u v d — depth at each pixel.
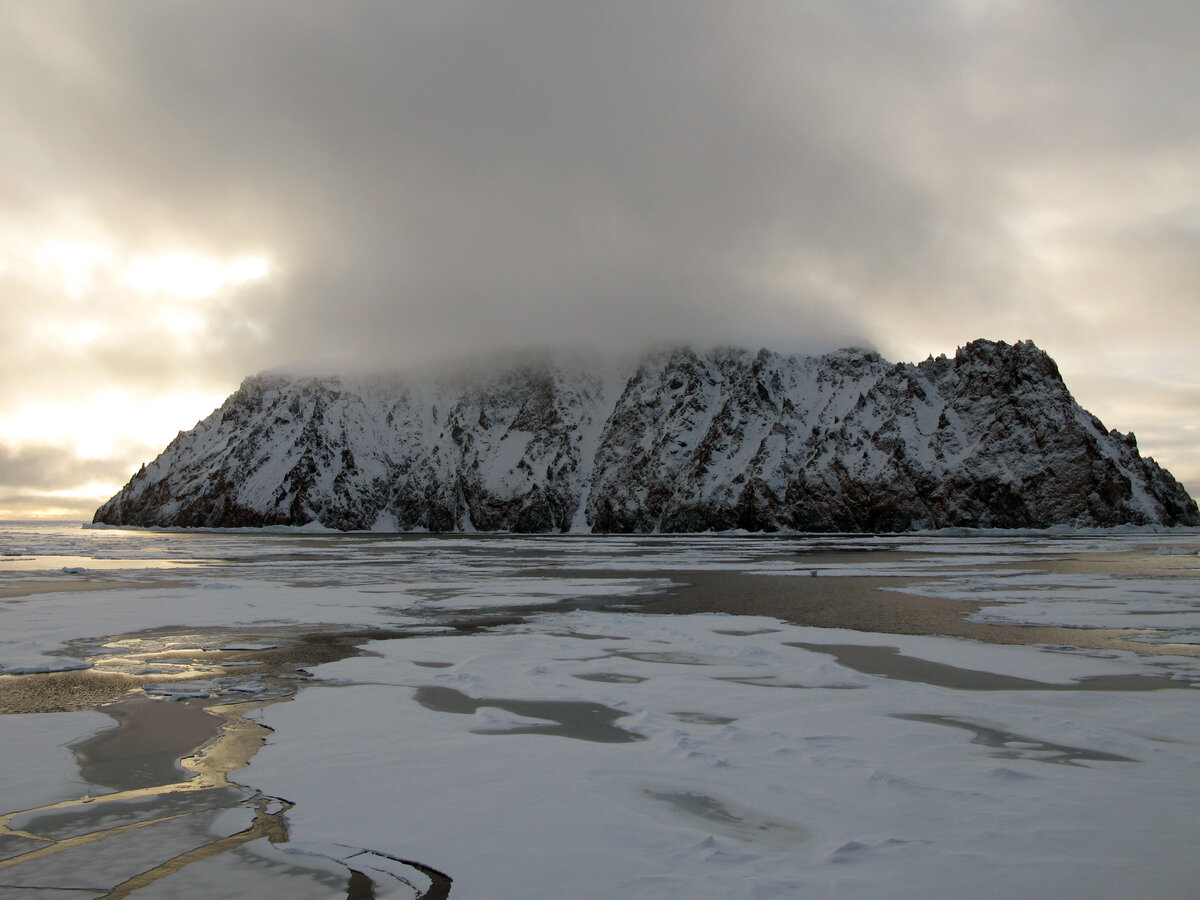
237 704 20.52
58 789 13.99
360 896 9.81
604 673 24.17
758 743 16.39
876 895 9.44
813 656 26.56
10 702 20.83
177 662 26.70
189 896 9.95
